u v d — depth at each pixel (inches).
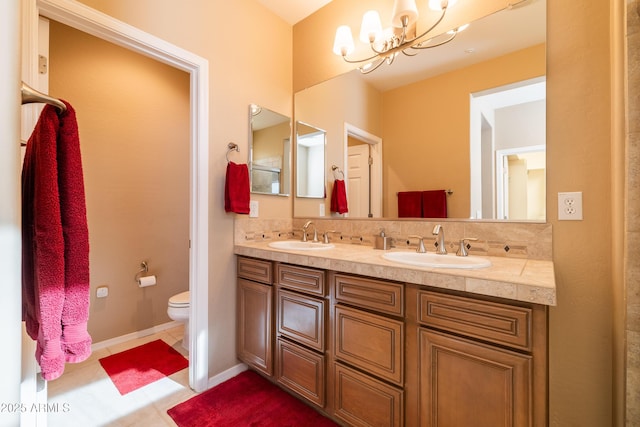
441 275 42.0
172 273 109.3
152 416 61.6
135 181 100.1
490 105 58.5
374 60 76.1
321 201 87.9
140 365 82.0
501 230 56.6
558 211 50.3
